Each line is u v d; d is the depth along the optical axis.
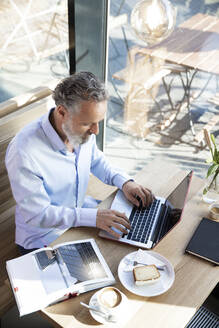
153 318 1.19
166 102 2.31
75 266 1.34
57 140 1.66
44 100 2.08
